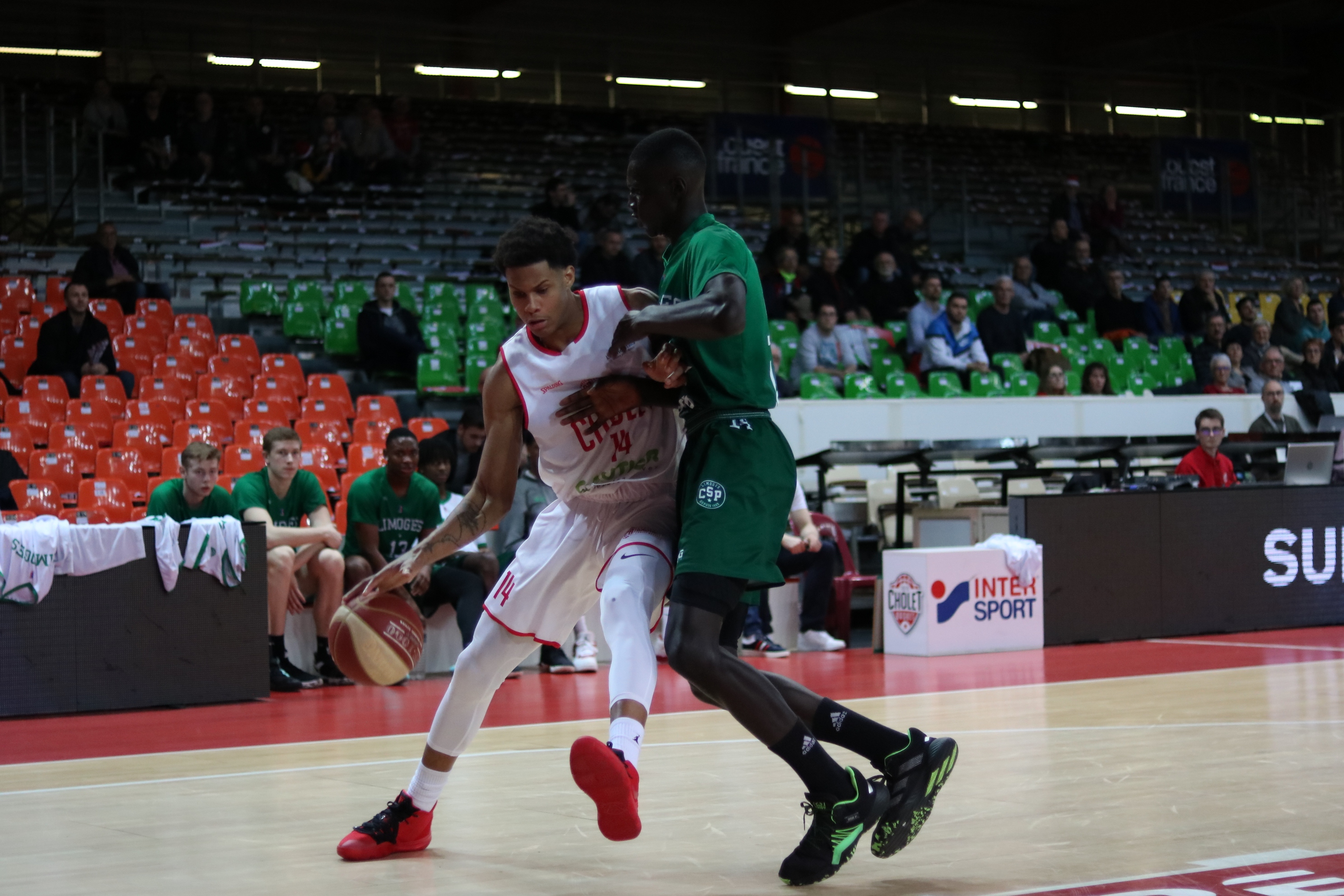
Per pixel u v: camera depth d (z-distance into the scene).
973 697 7.10
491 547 9.14
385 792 4.79
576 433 3.52
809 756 3.31
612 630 3.34
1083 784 4.62
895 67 26.84
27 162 18.00
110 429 12.02
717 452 3.41
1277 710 6.38
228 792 4.83
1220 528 10.63
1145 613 10.28
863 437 13.61
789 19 26.16
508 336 15.61
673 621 3.30
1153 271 21.88
